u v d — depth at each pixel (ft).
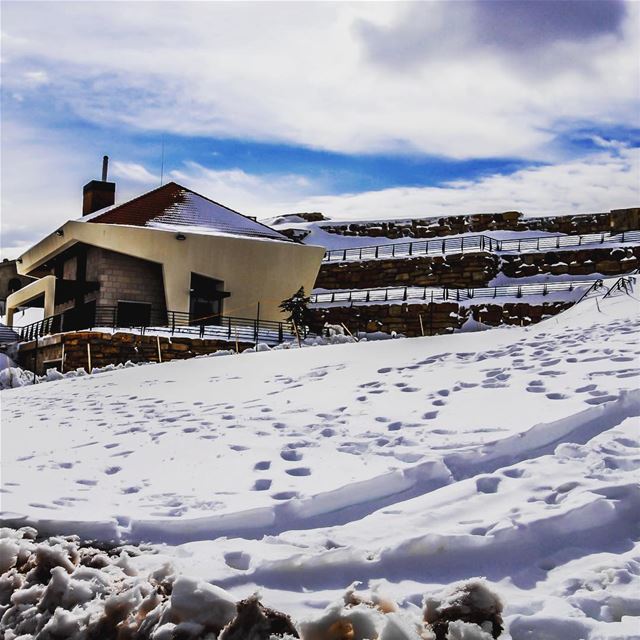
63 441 31.07
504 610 12.07
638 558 13.96
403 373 37.65
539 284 135.64
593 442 20.89
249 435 27.50
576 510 15.55
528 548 14.89
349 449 23.79
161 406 38.34
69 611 13.29
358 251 180.45
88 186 159.94
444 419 26.21
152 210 134.72
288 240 138.41
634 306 51.13
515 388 29.60
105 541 17.69
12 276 227.81
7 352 126.52
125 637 12.33
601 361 32.94
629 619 11.43
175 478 22.63
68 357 102.06
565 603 12.16
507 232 176.96
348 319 134.72
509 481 18.67
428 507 17.69
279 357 52.75
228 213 141.90
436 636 10.97
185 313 118.52
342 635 10.72
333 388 36.22
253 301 130.41
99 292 126.82
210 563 15.17
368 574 14.42
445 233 185.88
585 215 171.32
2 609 14.14
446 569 14.47
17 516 18.70
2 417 43.06
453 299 130.93
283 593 13.84
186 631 11.59
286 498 19.39
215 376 47.93
